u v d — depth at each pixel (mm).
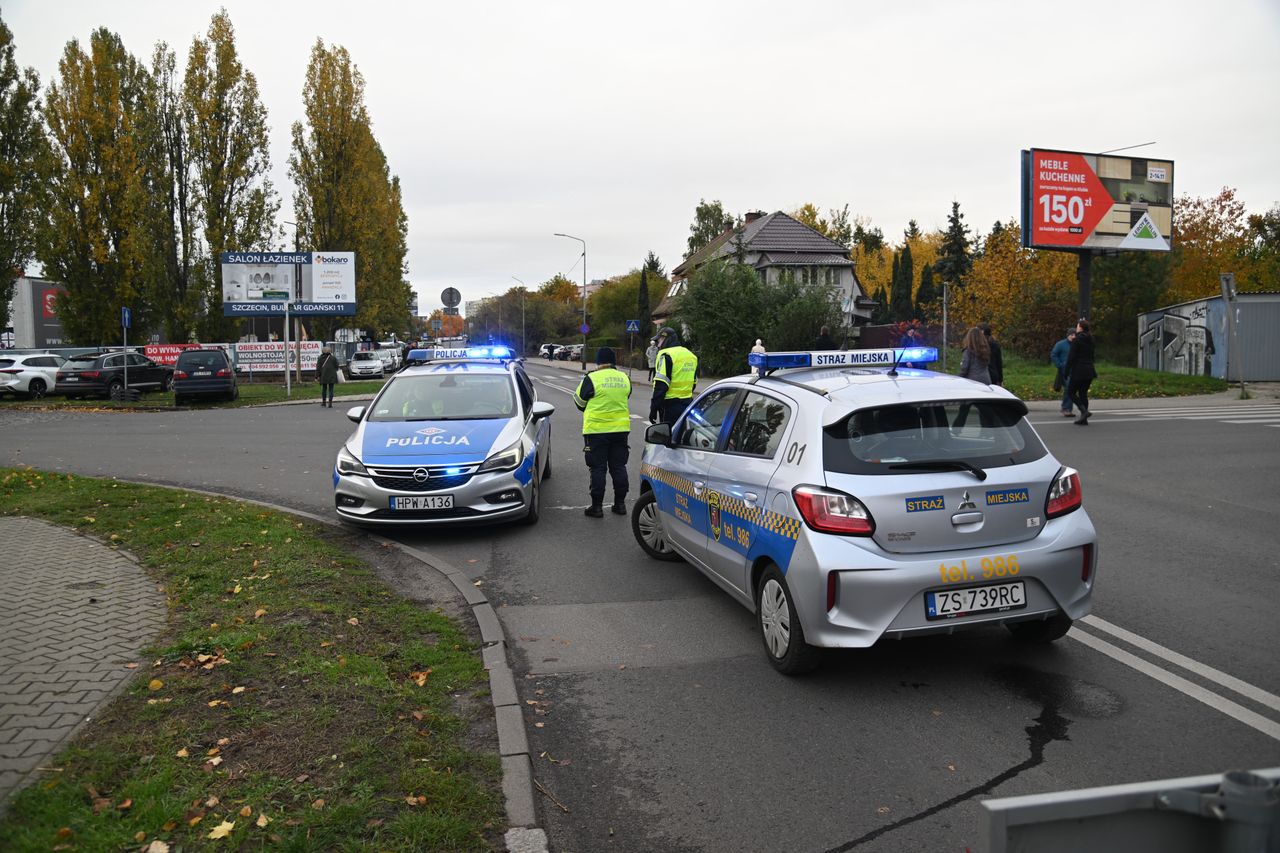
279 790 3383
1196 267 38312
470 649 5051
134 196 34250
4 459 13398
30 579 6250
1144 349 29047
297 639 5039
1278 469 10633
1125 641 5055
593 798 3506
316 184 41344
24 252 34156
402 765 3598
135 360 28938
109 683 4363
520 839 3131
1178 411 17438
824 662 4898
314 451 14172
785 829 3258
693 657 5023
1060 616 4484
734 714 4250
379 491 7824
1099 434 14039
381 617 5520
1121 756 3717
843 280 49125
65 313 34875
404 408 9219
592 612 5879
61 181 33938
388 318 57094
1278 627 5238
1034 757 3738
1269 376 24312
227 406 25219
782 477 4629
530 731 4113
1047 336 30906
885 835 3199
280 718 4012
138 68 38781
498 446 8211
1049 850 1690
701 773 3686
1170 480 10031
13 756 3594
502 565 7125
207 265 36031
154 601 5734
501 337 93312
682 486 6168
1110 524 7980
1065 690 4414
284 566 6566
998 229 65750
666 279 79938
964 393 4672
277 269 33719
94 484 10461
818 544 4281
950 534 4312
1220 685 4418
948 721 4113
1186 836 1735
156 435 16734
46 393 28406
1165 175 24953
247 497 10195
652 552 7297
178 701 4152
